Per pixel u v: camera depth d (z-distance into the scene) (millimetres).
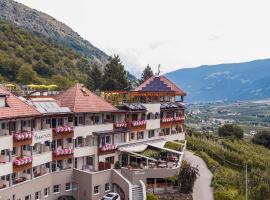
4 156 60281
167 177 77688
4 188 58531
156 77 109000
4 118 58906
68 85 149375
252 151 134000
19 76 144625
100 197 72750
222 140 139375
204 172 90312
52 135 69875
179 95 107500
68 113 72375
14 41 181375
